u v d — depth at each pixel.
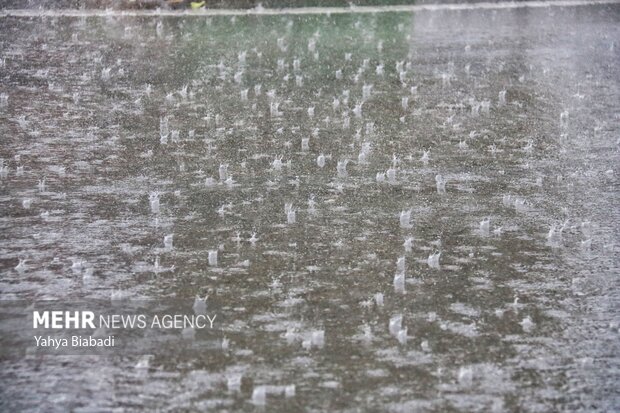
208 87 16.44
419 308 8.41
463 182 11.99
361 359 7.45
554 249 9.88
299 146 13.30
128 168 12.19
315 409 6.68
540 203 11.31
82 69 17.48
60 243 9.73
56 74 17.08
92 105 15.13
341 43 20.27
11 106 14.95
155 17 22.70
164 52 19.00
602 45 20.77
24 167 12.10
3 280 8.82
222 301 8.47
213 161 12.57
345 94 16.16
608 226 10.60
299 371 7.24
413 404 6.78
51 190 11.30
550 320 8.25
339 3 25.16
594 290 8.89
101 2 24.00
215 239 9.95
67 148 12.93
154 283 8.83
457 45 20.42
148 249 9.64
